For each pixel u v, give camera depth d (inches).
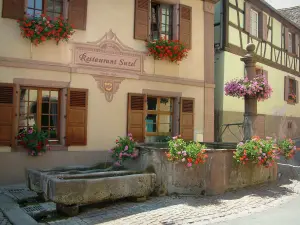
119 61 358.9
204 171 255.6
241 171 279.0
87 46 339.3
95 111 344.2
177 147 247.8
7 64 299.0
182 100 402.9
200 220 195.9
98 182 213.2
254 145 270.7
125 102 362.9
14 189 277.6
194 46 419.2
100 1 349.7
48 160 316.2
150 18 386.0
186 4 413.1
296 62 719.7
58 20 315.6
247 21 541.6
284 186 295.4
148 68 380.5
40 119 321.1
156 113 394.3
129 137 284.2
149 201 237.0
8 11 299.4
